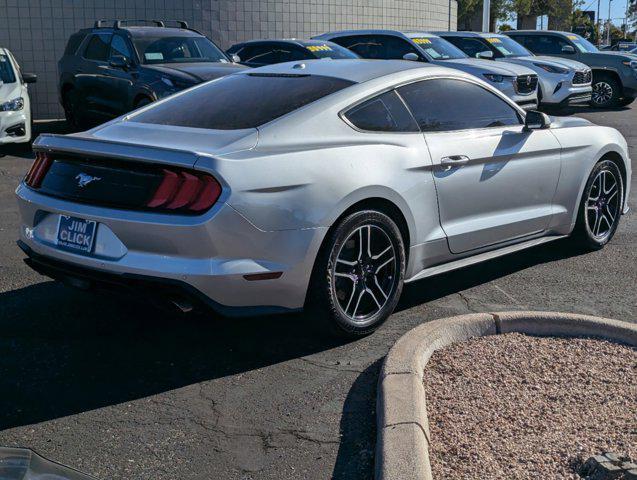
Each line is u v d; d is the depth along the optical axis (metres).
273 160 4.00
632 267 5.91
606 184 6.31
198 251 3.83
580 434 3.22
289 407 3.65
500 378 3.75
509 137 5.29
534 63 15.84
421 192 4.67
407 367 3.68
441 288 5.41
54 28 16.17
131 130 4.57
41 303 5.02
